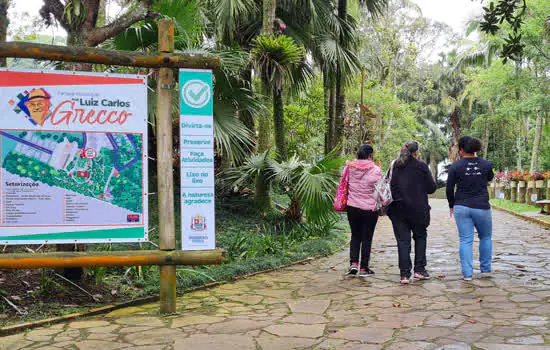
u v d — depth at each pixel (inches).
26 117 186.7
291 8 484.1
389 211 250.4
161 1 278.5
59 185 188.5
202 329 171.5
